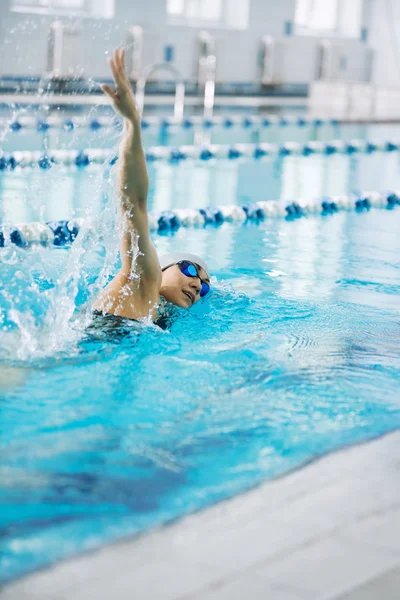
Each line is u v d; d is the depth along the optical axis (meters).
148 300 3.17
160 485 2.02
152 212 5.75
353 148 10.46
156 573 1.60
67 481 2.03
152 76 14.27
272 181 7.82
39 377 2.67
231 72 15.61
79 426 2.36
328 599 1.54
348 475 2.08
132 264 3.11
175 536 1.76
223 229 5.66
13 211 5.57
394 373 2.93
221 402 2.60
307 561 1.66
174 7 15.05
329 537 1.76
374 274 4.48
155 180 7.53
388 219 6.32
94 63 13.26
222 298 3.76
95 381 2.67
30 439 2.26
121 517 1.85
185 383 2.72
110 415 2.45
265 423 2.45
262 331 3.31
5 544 1.72
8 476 2.05
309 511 1.88
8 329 2.94
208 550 1.70
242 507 1.90
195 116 11.88
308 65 16.77
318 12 17.33
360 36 17.36
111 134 9.22
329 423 2.47
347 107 14.73
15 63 12.34
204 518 1.84
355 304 3.84
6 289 3.23
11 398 2.52
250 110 13.46
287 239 5.40
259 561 1.66
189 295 3.43
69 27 12.59
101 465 2.13
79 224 5.17
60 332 2.97
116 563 1.64
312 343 3.21
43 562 1.64
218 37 15.03
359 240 5.45
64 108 11.04
